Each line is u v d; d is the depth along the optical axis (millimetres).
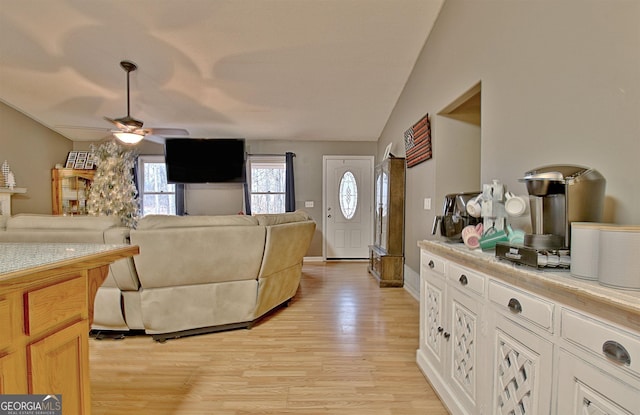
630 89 1127
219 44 3121
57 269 866
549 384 936
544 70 1551
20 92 4008
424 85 3193
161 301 2311
